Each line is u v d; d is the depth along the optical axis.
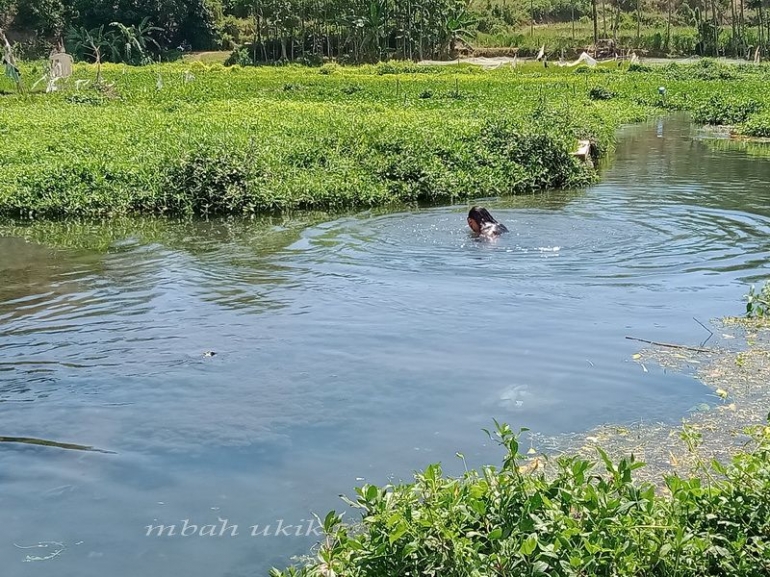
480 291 8.45
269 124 20.47
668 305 7.96
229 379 6.34
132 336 7.37
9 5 67.50
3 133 19.88
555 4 79.62
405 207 13.59
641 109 32.34
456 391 6.03
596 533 3.29
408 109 26.75
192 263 9.98
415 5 64.62
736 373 6.32
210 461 5.10
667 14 78.62
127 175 14.38
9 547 4.28
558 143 15.59
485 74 52.84
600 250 10.06
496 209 12.91
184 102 30.88
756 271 9.11
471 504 3.44
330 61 66.38
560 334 7.18
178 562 4.14
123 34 64.38
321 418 5.63
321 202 13.71
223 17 76.06
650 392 6.00
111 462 5.11
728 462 4.94
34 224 12.70
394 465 4.98
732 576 3.30
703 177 16.06
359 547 3.44
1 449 5.29
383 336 7.20
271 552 4.20
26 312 8.13
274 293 8.58
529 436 5.32
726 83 41.22
